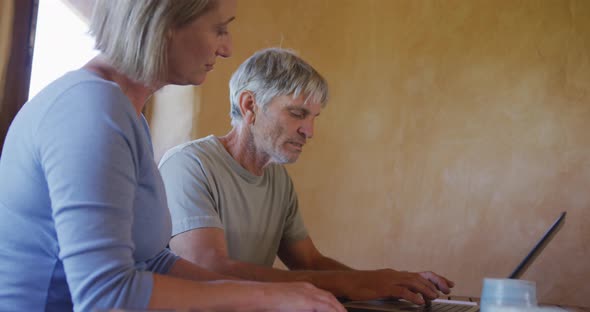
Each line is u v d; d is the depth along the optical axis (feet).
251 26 10.59
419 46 10.76
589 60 9.91
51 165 2.55
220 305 2.58
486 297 2.55
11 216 2.72
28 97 7.04
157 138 10.07
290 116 5.66
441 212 10.19
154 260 3.59
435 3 10.81
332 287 4.52
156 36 3.10
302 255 6.19
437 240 10.13
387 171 10.51
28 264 2.71
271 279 4.51
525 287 2.48
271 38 10.73
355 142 10.69
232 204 5.47
